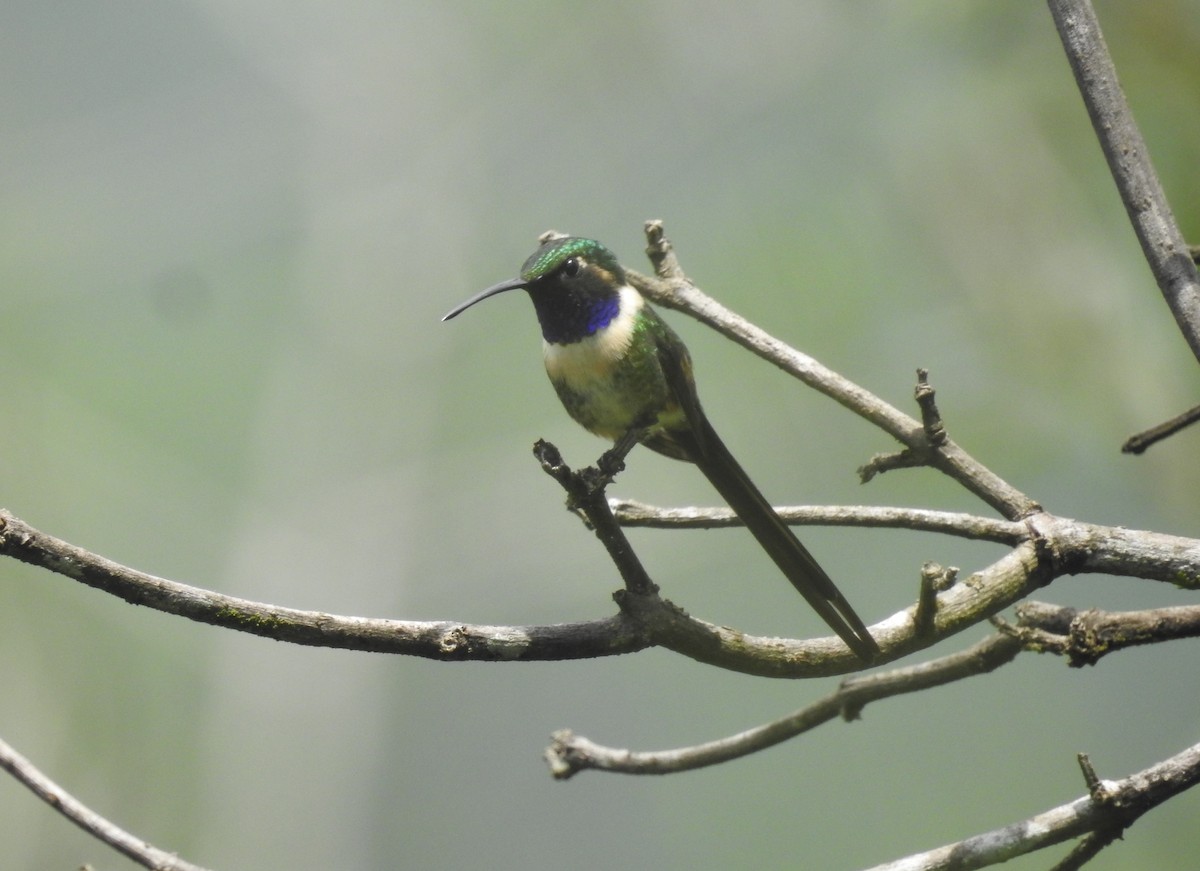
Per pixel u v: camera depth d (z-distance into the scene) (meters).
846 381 3.78
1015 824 3.05
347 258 20.59
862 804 15.41
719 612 16.69
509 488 18.62
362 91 20.55
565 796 18.80
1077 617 3.28
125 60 20.02
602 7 16.78
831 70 12.58
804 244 12.38
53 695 16.39
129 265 19.61
